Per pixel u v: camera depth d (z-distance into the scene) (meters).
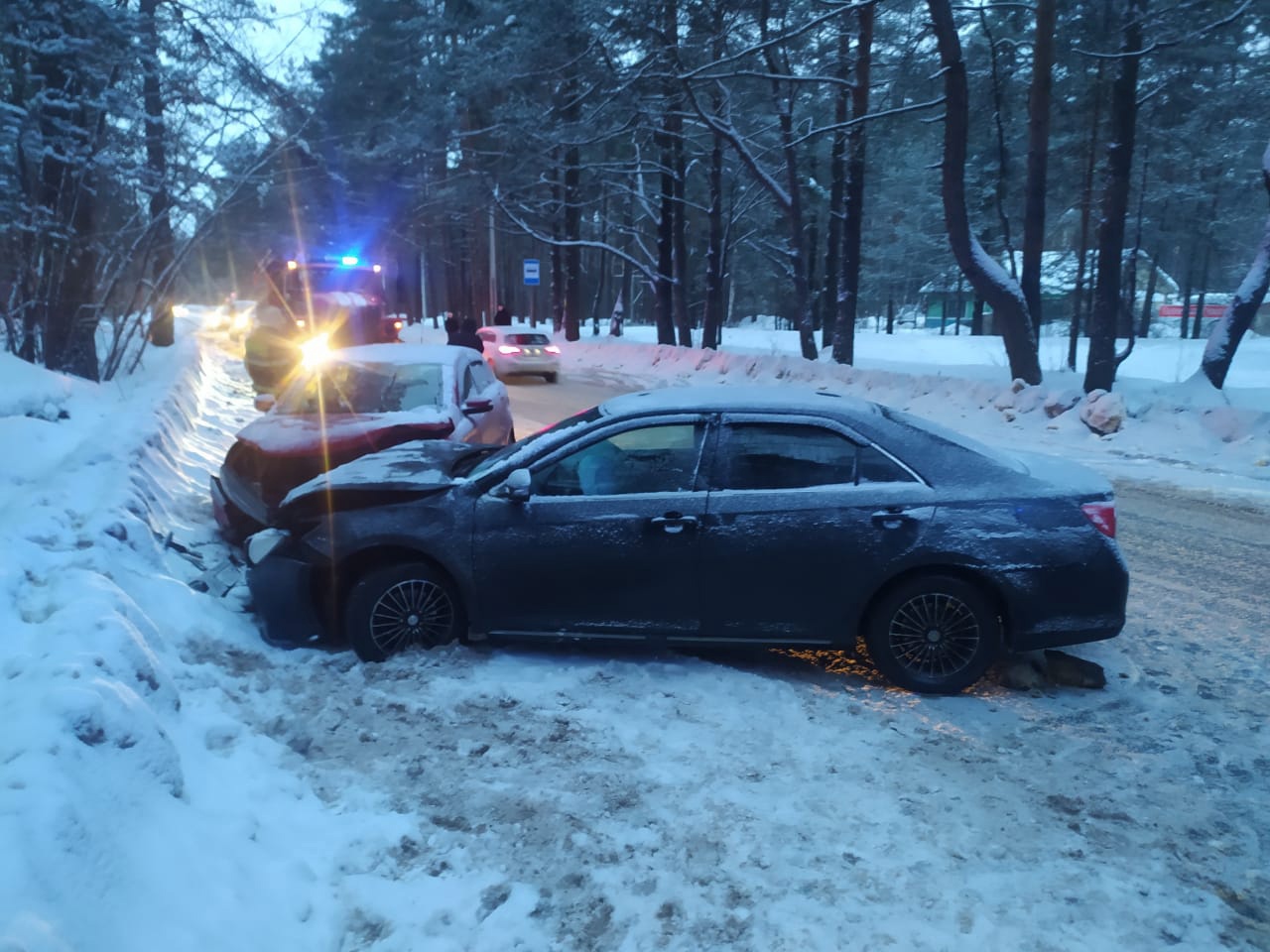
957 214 17.61
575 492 5.22
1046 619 4.98
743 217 42.69
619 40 24.53
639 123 27.52
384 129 33.97
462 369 8.89
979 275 17.73
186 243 11.98
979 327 50.34
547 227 42.38
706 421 5.21
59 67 10.37
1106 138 24.31
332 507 5.38
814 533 5.00
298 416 7.93
